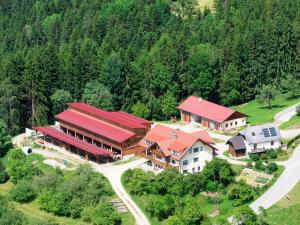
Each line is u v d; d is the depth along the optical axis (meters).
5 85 184.12
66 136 174.25
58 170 154.75
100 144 170.38
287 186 134.50
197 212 124.44
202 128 180.38
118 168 154.62
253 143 150.62
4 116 183.88
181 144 145.38
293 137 160.00
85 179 143.50
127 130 165.50
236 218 120.00
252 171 142.62
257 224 119.50
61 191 141.00
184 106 187.38
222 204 131.62
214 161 138.38
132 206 137.12
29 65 190.62
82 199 138.62
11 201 145.38
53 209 137.75
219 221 122.44
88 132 171.25
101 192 140.50
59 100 190.38
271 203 128.62
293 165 144.25
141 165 154.50
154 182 138.75
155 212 131.50
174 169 140.88
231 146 152.62
